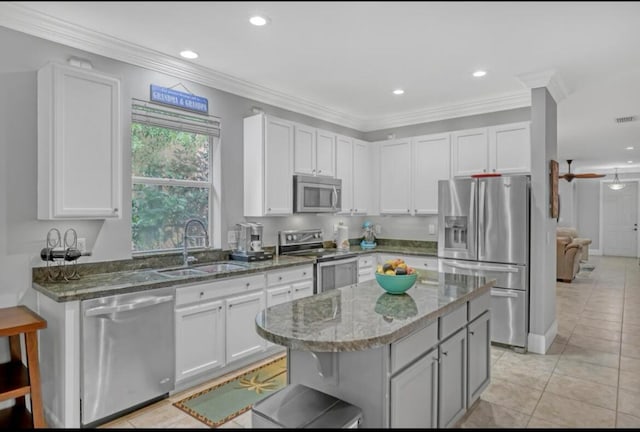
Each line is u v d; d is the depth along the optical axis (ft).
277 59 10.57
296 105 14.49
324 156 14.90
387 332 5.70
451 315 7.59
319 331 5.76
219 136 12.20
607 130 19.99
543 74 11.47
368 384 5.98
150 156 10.92
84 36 8.88
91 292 7.64
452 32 8.89
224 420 8.19
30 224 8.43
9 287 8.16
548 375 10.48
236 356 10.43
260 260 12.33
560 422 8.14
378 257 16.35
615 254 37.83
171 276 9.42
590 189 38.99
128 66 9.98
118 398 8.07
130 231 10.08
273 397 6.15
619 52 10.01
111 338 7.95
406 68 11.23
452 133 15.06
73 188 8.27
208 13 8.01
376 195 17.35
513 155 13.65
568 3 7.54
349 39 9.26
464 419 8.29
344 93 13.74
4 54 8.07
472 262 13.12
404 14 8.02
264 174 12.42
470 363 8.32
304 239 15.10
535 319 12.10
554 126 13.21
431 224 16.49
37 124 8.48
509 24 8.45
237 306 10.44
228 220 12.46
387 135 17.60
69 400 7.44
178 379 9.12
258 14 8.05
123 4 7.69
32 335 7.25
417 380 6.50
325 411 5.75
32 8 7.89
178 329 9.11
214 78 11.71
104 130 8.70
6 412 8.15
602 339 13.32
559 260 23.84
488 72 11.55
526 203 12.08
